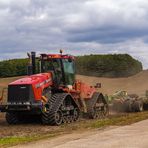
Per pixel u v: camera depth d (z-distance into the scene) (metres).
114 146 11.89
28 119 22.28
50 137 15.09
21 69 61.91
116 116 24.94
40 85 20.81
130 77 58.72
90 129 17.27
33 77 21.16
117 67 66.06
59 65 22.22
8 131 18.33
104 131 15.58
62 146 12.32
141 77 57.41
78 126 19.47
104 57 65.75
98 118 24.16
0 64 62.78
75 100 22.95
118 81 55.84
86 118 24.12
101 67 65.06
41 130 18.53
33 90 20.55
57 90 22.16
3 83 49.75
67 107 21.62
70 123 21.47
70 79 22.81
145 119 20.28
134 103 29.03
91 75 64.62
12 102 20.75
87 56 65.56
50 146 12.61
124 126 17.03
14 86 20.78
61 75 22.27
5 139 15.26
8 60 63.31
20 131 18.28
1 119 24.42
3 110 20.98
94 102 23.97
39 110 20.52
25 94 20.55
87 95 23.88
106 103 25.39
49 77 21.66
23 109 20.48
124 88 49.94
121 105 29.00
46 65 22.23
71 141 13.27
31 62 22.55
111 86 51.56
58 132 17.19
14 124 21.50
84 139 13.58
